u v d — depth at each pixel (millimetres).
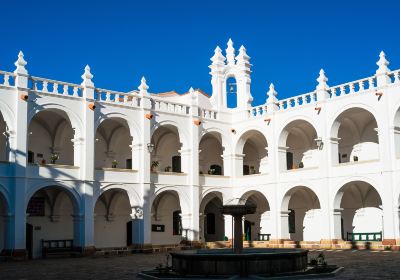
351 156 38875
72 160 38000
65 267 24516
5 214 29781
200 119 39844
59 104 32594
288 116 37781
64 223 36906
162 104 38188
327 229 34594
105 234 39094
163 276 18422
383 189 31844
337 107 34719
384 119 32031
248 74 42562
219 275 17953
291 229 42094
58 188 33438
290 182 37156
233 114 42062
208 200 41438
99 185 33844
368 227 37750
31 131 36219
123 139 41031
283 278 17047
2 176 29719
